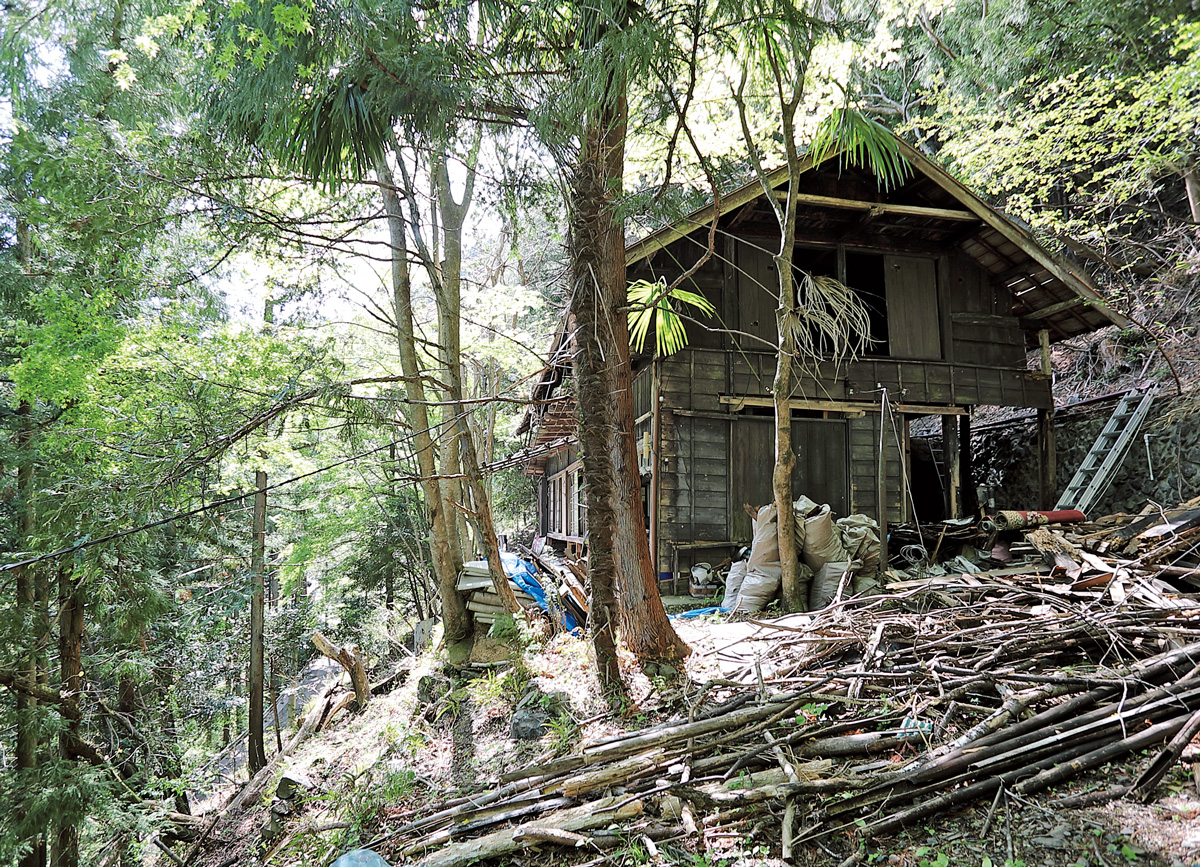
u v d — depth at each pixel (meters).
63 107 5.71
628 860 3.18
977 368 9.68
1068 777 3.14
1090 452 9.69
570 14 3.66
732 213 8.90
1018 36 10.47
